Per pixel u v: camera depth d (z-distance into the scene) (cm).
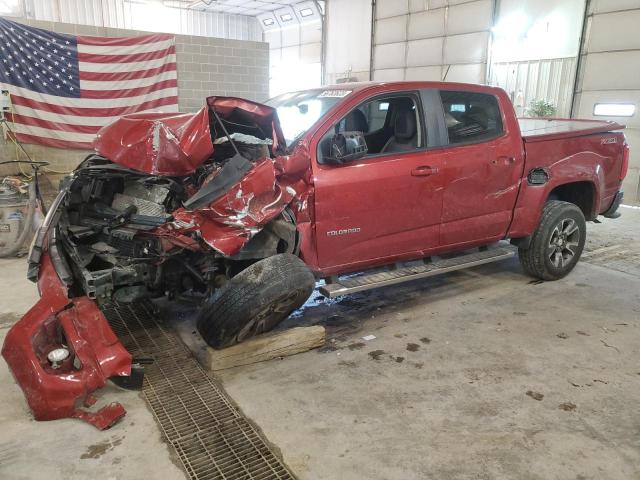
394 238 392
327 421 279
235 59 901
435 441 262
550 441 262
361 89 381
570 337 378
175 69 834
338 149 342
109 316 414
